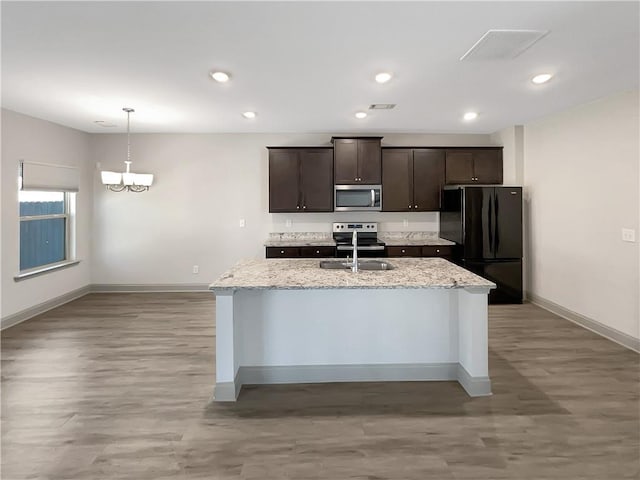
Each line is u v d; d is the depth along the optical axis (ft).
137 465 7.35
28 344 13.71
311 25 8.48
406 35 8.96
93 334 14.75
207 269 21.67
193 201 21.50
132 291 21.58
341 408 9.48
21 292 16.46
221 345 9.86
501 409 9.37
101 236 21.44
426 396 10.07
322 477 7.00
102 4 7.66
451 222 19.88
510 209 18.79
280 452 7.74
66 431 8.45
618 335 13.78
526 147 19.30
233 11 7.91
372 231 21.35
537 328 15.33
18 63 10.69
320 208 20.30
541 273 18.38
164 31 8.79
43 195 18.52
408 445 7.95
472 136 21.59
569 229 16.30
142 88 12.93
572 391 10.22
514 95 13.87
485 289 9.93
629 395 9.99
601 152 14.43
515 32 8.80
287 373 10.98
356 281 9.89
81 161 20.52
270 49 9.76
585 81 12.27
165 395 10.09
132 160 21.27
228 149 21.42
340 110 15.94
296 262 13.00
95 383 10.73
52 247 19.11
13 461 7.46
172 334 14.75
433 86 12.78
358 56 10.20
